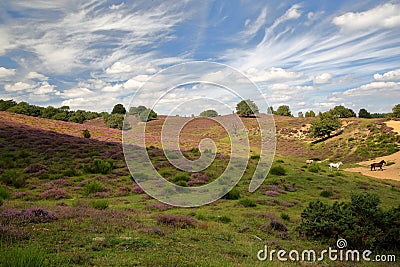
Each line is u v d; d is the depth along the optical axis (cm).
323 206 1356
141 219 1329
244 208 1859
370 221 1244
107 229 1073
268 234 1334
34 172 2672
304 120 9181
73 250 832
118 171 2795
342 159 5719
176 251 923
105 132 5700
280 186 2572
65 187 2305
